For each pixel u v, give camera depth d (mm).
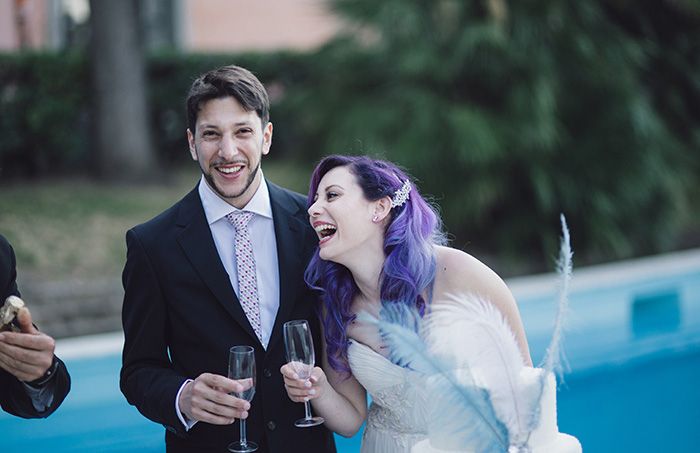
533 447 1702
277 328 1938
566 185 5836
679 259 5738
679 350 4645
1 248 1780
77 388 3896
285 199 2078
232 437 1922
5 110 7695
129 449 3623
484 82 5977
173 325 1935
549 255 5828
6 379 1769
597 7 6359
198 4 10383
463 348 1663
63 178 7910
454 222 6047
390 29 6043
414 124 5691
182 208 2006
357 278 2012
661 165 6152
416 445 1758
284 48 9547
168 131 8844
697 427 3682
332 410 1988
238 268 1966
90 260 5789
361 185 1934
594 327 4820
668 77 6891
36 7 9539
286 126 8641
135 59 7934
